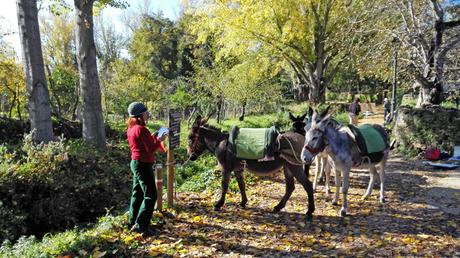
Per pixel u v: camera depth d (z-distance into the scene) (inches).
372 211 292.7
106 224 248.2
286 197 285.6
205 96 1049.5
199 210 288.8
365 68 687.1
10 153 372.5
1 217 292.5
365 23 734.5
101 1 571.5
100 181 379.6
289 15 925.2
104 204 362.0
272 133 272.1
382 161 314.2
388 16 679.7
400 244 229.9
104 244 218.7
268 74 1138.0
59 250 212.8
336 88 1888.5
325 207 302.5
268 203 312.0
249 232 248.7
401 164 470.6
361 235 243.8
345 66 1082.7
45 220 319.6
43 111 454.3
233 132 280.4
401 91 1184.8
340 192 345.7
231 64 1161.4
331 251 220.5
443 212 288.8
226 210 292.2
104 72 1547.7
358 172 435.2
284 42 946.7
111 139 649.0
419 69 616.4
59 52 1438.2
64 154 376.8
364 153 291.0
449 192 340.8
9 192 310.8
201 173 427.5
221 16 906.7
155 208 278.5
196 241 230.8
